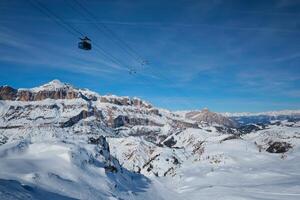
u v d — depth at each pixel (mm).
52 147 153625
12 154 146500
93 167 148875
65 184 112188
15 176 102750
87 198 107250
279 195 146625
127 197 139875
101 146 183000
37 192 82562
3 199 56594
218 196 159375
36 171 116438
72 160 142250
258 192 157000
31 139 173375
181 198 176250
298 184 167125
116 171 168875
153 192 179875
